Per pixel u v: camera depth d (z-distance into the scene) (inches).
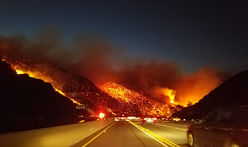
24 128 1604.3
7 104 2358.5
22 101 2559.1
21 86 2787.9
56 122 2078.0
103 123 1493.6
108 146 591.8
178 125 1744.6
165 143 647.8
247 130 356.5
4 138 314.7
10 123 1598.2
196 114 3297.2
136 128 1363.2
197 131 517.7
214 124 443.2
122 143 650.2
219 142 420.8
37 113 2544.3
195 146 531.2
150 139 754.2
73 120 2391.7
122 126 1593.3
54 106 2992.1
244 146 358.6
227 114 418.0
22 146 366.0
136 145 607.5
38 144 430.0
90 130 988.6
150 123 2004.2
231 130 387.9
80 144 634.2
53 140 516.4
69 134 649.0
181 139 752.3
